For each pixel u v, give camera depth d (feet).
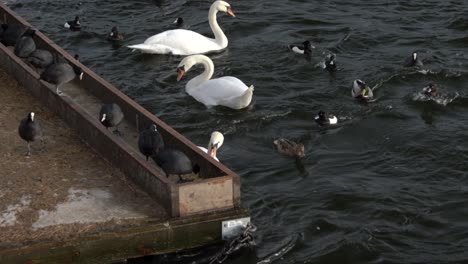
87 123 72.59
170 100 96.27
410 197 75.82
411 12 121.29
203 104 95.09
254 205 74.13
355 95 95.81
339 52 109.40
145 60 107.24
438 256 67.31
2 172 68.03
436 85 99.55
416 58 104.01
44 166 69.26
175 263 62.64
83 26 117.19
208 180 62.39
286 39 113.29
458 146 85.46
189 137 87.92
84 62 106.63
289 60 106.73
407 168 81.46
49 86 80.38
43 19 119.85
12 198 64.54
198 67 106.32
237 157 83.30
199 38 109.81
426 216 72.79
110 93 78.89
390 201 74.95
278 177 79.56
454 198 75.77
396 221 72.08
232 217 63.16
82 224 61.67
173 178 68.28
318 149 85.35
